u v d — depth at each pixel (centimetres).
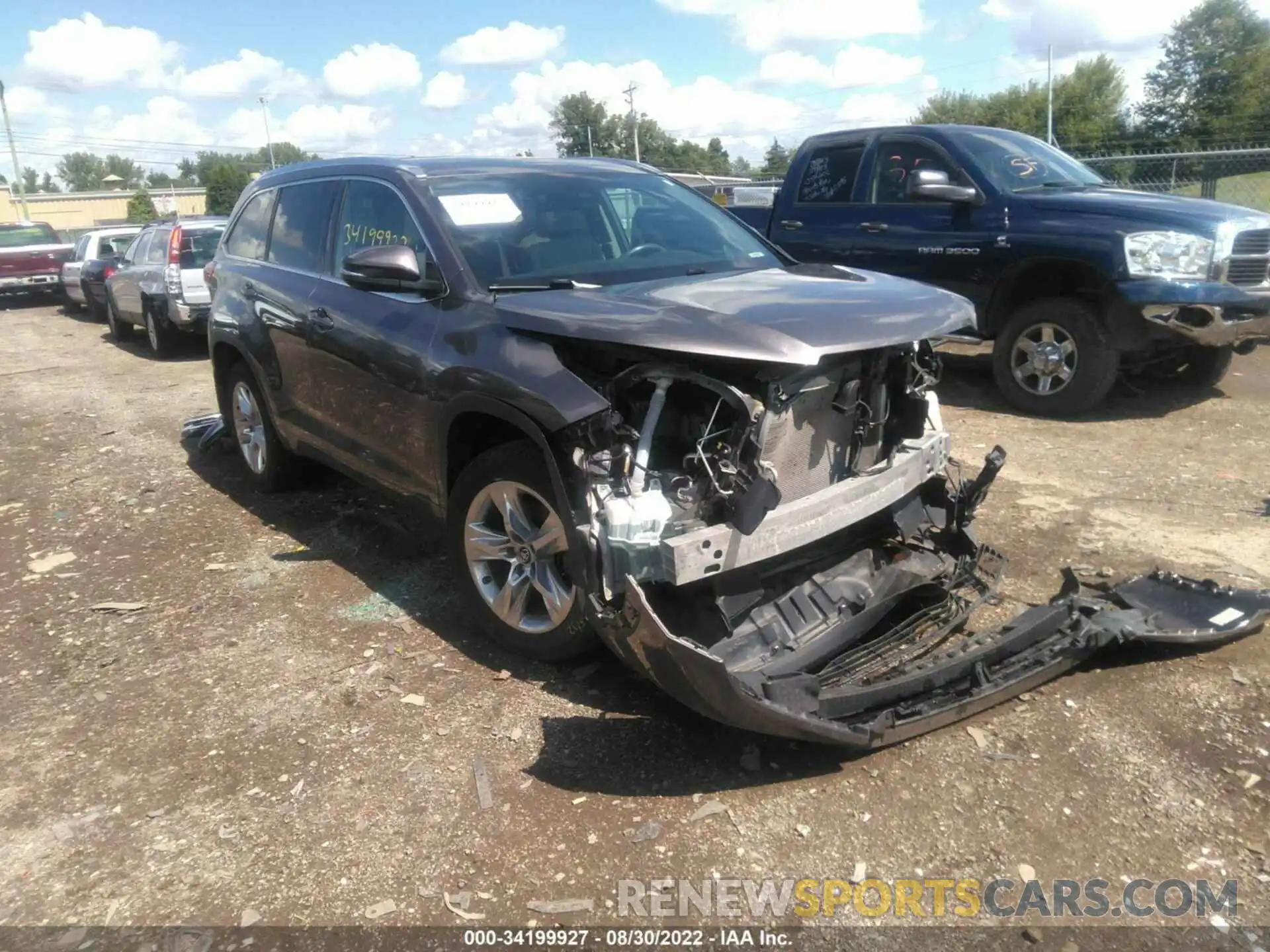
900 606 388
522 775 310
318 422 489
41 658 404
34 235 2041
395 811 295
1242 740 311
